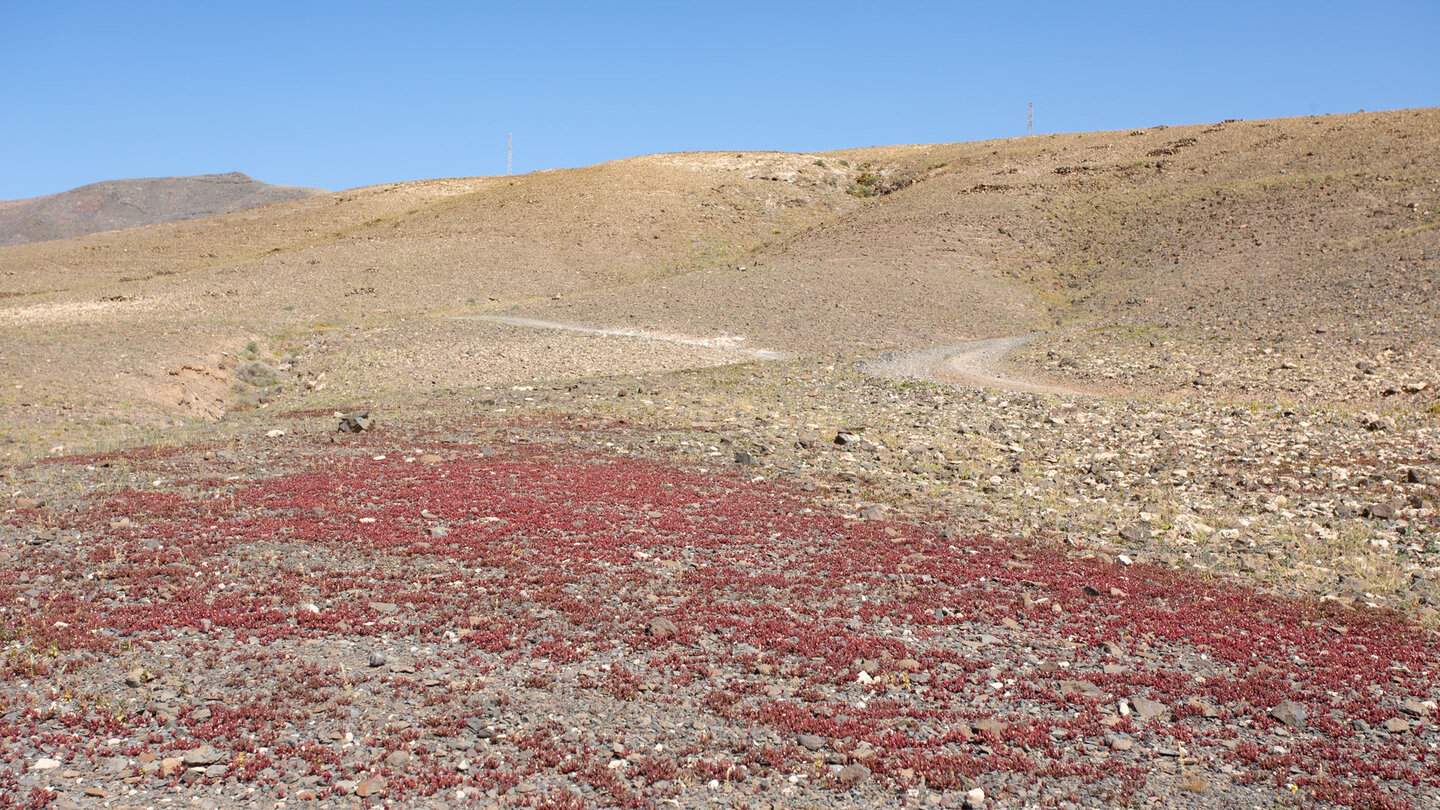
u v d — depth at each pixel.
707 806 7.36
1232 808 7.51
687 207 117.69
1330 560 15.71
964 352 55.75
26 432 30.86
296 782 7.44
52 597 11.21
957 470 23.56
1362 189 82.69
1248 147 109.50
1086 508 19.75
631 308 71.44
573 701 9.23
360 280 83.94
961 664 10.55
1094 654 11.07
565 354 54.59
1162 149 116.94
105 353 44.53
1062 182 110.38
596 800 7.42
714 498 19.25
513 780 7.62
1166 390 40.66
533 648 10.47
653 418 31.48
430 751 8.09
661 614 11.89
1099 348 52.28
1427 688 10.05
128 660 9.55
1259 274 66.44
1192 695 9.84
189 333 54.81
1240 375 41.06
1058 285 80.88
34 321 62.69
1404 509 18.91
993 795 7.65
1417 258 57.22
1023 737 8.68
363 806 7.15
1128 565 15.39
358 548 14.13
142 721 8.27
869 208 118.06
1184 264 76.25
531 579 12.91
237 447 24.47
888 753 8.34
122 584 11.91
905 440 27.67
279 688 9.13
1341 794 7.68
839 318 67.69
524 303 77.94
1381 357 40.34
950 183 118.88
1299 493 20.81
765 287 76.69
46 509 15.90
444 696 9.13
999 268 85.62
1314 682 10.17
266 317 67.88
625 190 121.69
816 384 41.19
